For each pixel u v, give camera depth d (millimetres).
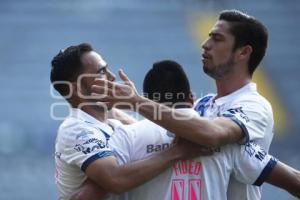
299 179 10758
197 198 10148
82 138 10078
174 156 9914
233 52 10875
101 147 9992
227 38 10852
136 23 65938
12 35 64375
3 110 57656
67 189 10445
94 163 9836
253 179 10539
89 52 10727
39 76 61219
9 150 51844
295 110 57594
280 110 57656
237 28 10836
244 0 66500
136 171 9703
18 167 48406
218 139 9695
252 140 10289
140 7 67312
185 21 66062
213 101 11125
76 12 66750
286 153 53625
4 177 47094
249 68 11039
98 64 10656
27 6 66688
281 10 66312
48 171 48344
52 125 54469
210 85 59250
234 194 10789
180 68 10336
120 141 10281
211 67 11000
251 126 10172
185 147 9984
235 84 10953
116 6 67500
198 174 10172
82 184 10156
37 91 60062
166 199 10141
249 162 10383
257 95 10789
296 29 65125
